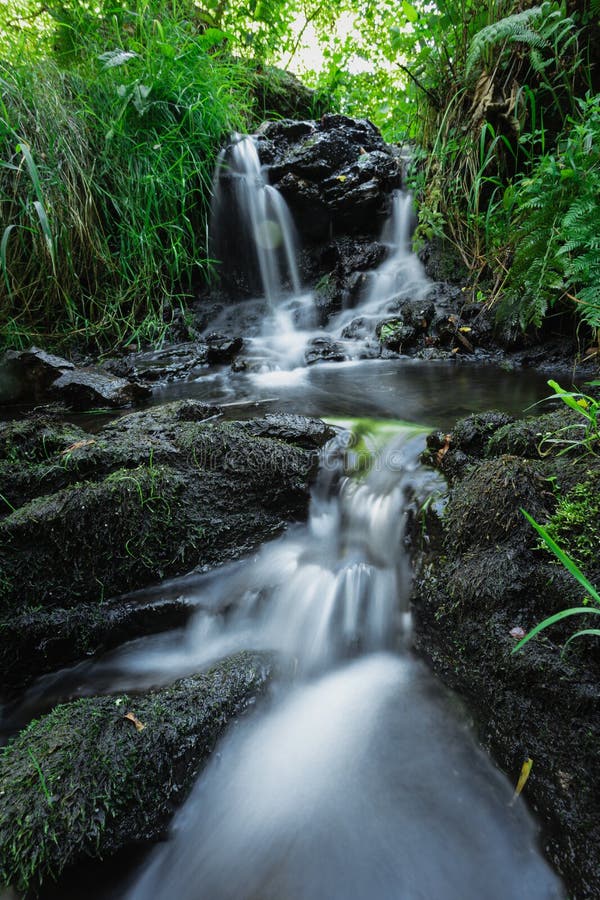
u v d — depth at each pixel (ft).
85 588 6.34
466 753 4.83
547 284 10.98
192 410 9.27
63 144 14.98
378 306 16.99
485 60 15.15
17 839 3.89
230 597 6.64
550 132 14.60
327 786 4.73
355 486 7.57
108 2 18.30
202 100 17.87
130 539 6.49
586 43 13.53
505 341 13.53
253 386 12.67
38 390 12.28
